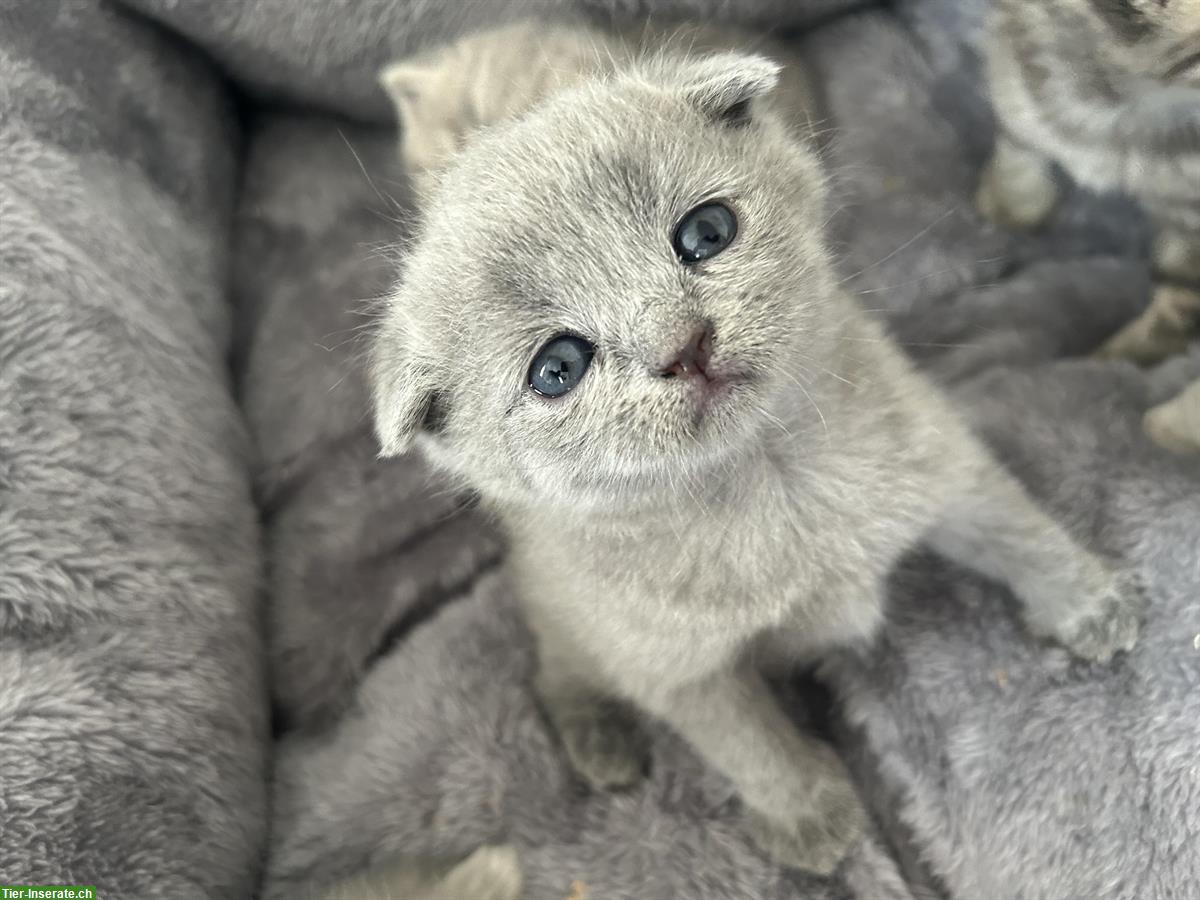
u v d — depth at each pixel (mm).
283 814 187
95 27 219
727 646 153
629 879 169
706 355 116
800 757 166
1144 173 191
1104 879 154
